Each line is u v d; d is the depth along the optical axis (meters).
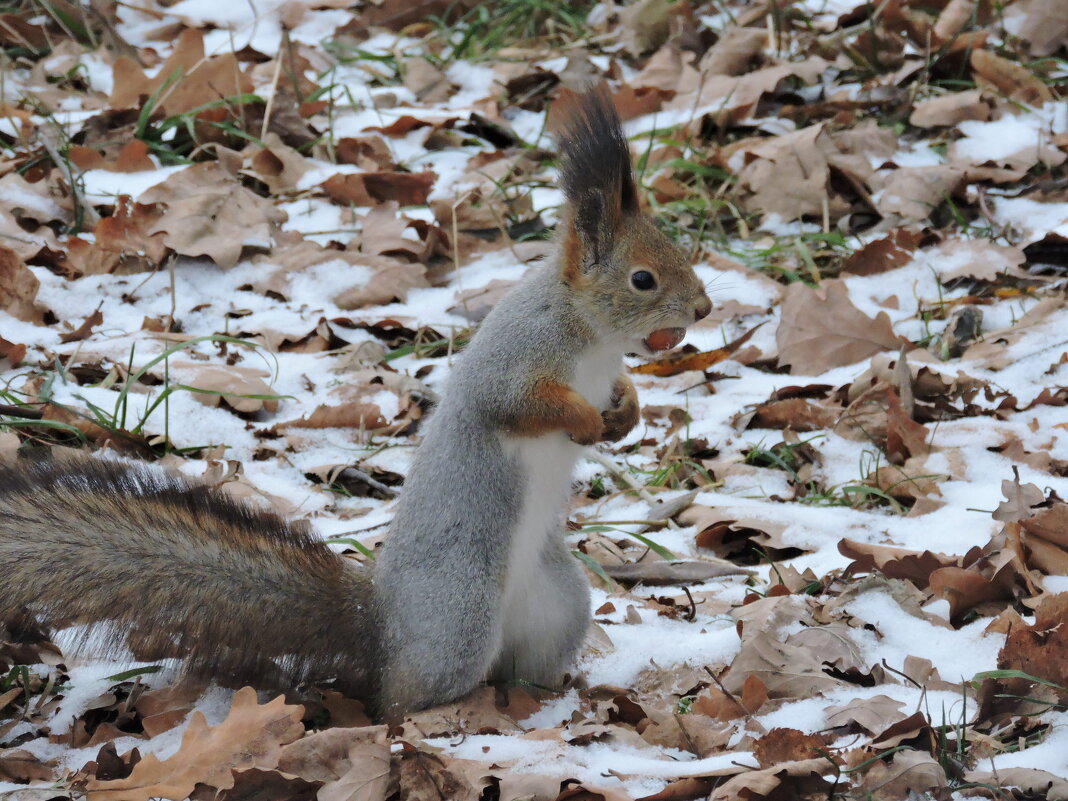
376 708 7.69
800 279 13.23
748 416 11.15
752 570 9.16
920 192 13.95
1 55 16.09
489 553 7.66
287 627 7.66
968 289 12.85
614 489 10.57
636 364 12.22
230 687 7.76
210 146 14.58
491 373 7.81
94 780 6.62
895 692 7.37
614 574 9.24
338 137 15.27
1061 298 12.23
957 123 15.26
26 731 7.39
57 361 11.09
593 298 7.93
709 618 8.59
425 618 7.52
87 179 13.81
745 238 13.94
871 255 13.13
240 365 11.62
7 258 11.76
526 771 6.67
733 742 7.07
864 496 9.99
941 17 17.20
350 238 13.46
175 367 11.36
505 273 13.13
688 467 10.60
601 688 7.87
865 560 8.80
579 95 8.23
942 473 10.14
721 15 18.56
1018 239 13.45
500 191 14.16
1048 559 8.60
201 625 7.57
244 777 6.55
